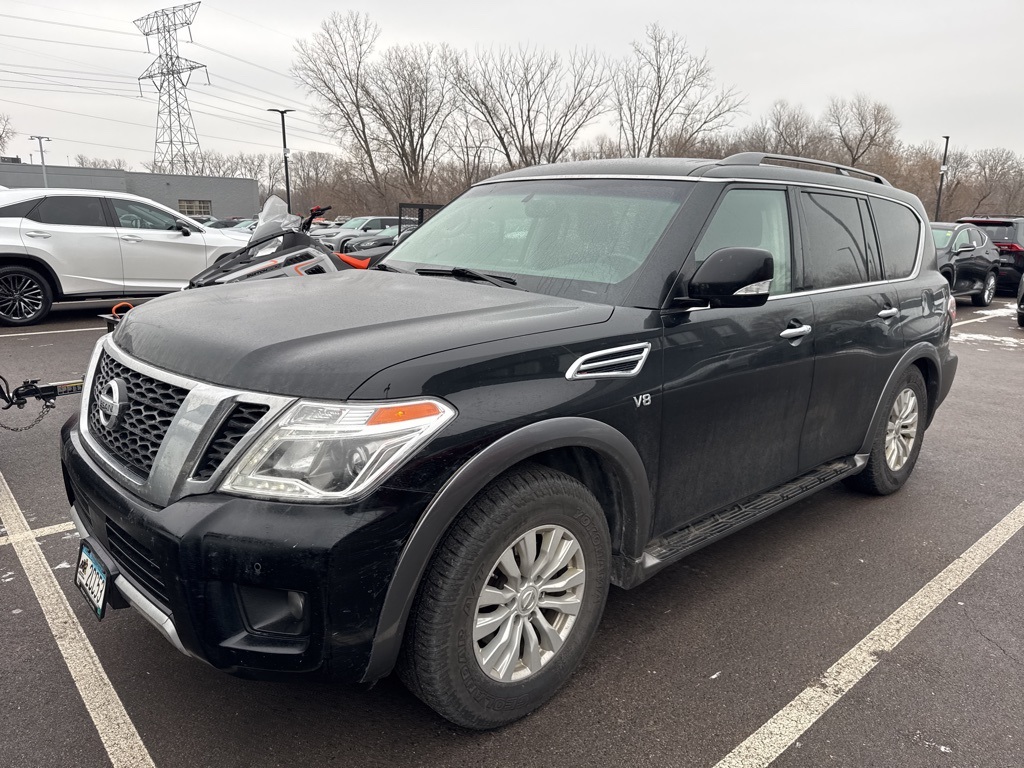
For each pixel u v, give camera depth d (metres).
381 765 2.23
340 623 1.96
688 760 2.29
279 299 2.65
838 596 3.34
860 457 4.11
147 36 63.22
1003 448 5.67
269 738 2.33
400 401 1.99
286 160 44.62
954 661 2.86
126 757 2.23
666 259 2.79
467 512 2.15
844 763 2.30
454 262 3.32
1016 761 2.33
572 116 47.00
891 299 4.02
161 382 2.20
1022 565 3.71
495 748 2.31
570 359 2.36
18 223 9.52
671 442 2.75
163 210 10.69
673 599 3.27
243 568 1.90
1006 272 16.11
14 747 2.25
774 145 57.25
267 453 1.94
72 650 2.74
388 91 52.75
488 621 2.25
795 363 3.28
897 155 61.28
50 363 7.46
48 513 3.92
